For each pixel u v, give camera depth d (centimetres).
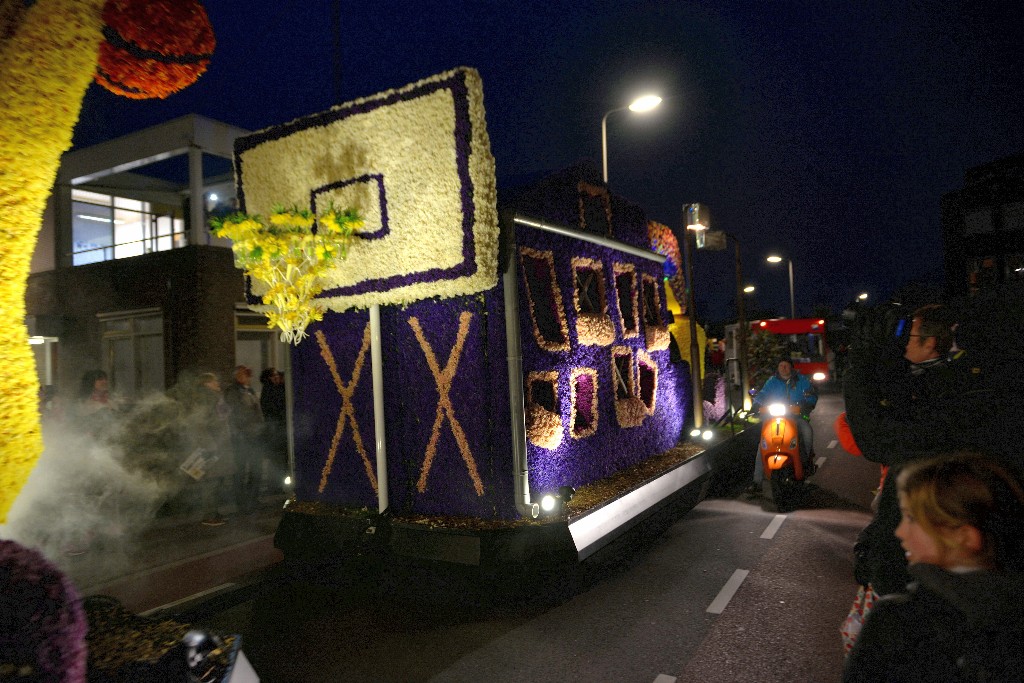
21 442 239
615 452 679
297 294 546
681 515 751
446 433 530
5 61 230
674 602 504
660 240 962
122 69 297
